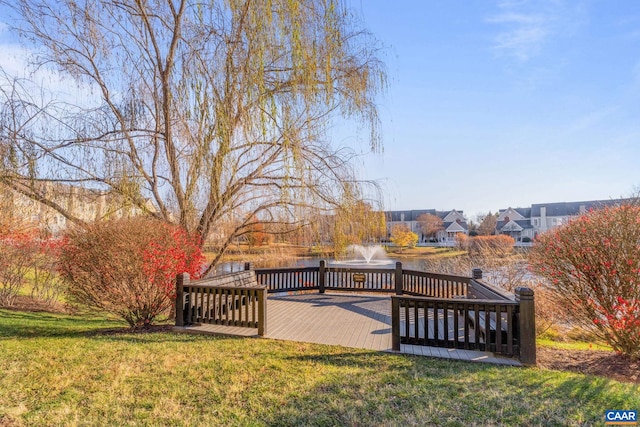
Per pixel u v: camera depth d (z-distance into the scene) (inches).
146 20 244.7
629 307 173.5
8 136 222.7
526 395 118.3
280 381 128.6
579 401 114.0
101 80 247.6
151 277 212.7
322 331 207.2
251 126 233.6
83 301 212.5
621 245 177.8
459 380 131.0
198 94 226.5
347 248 292.8
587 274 186.4
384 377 133.3
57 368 140.6
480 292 215.6
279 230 296.7
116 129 237.1
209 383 126.5
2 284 337.1
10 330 213.5
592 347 210.5
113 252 204.2
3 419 99.0
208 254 289.7
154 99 247.9
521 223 1820.9
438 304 168.7
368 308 277.6
